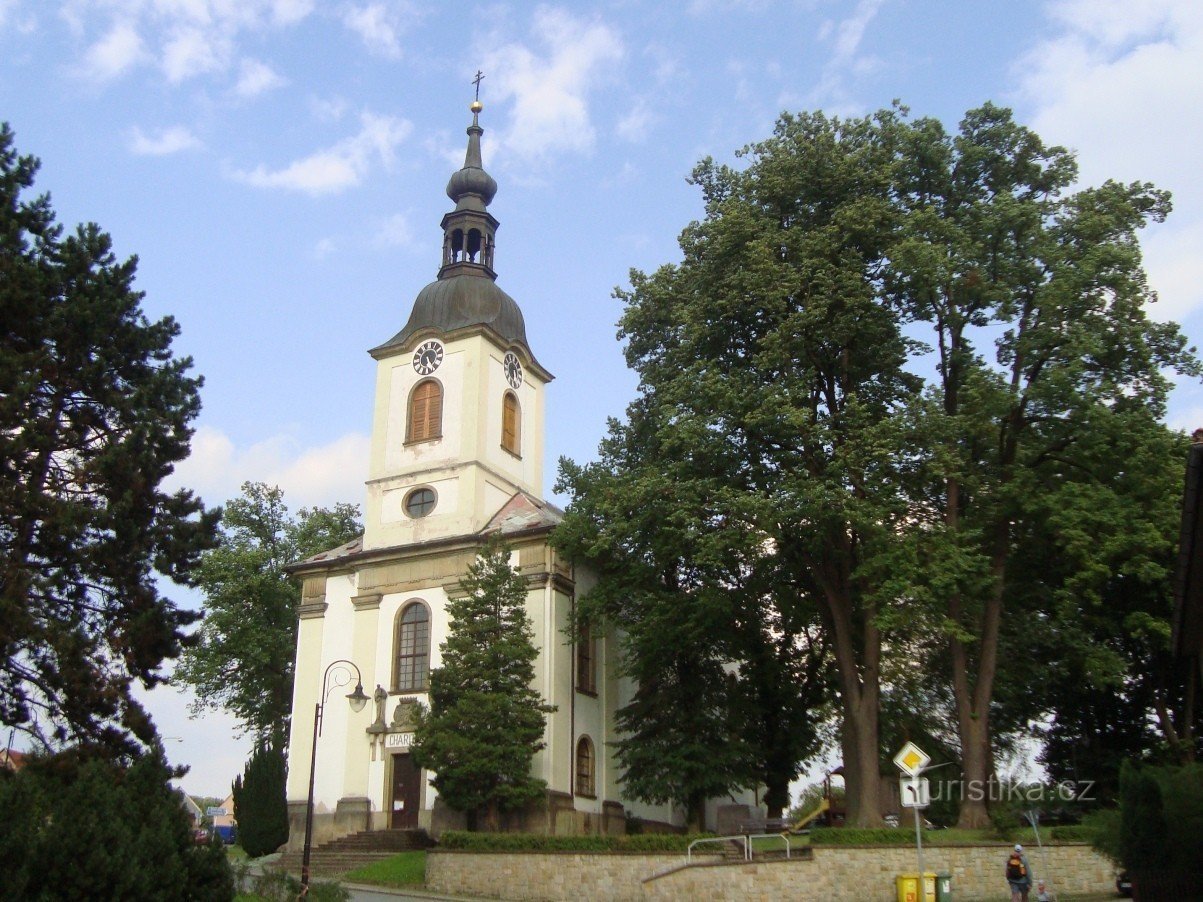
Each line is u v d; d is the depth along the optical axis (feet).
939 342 116.06
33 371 79.10
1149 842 69.05
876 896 90.12
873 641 111.55
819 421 111.55
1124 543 96.12
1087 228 106.63
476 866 105.91
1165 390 106.22
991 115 116.98
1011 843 94.38
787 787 135.64
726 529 107.14
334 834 136.05
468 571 130.62
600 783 140.77
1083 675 120.88
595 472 138.41
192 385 90.02
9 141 88.63
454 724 120.26
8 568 73.67
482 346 158.30
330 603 150.71
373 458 159.33
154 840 57.21
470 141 178.81
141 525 82.28
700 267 123.54
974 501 108.37
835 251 114.32
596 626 138.00
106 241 90.02
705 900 92.27
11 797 53.31
